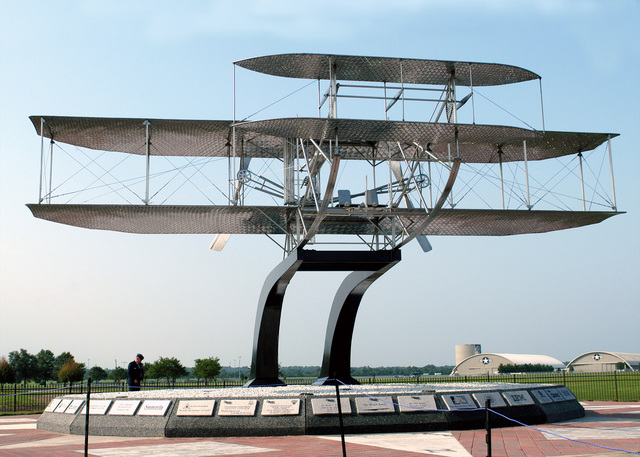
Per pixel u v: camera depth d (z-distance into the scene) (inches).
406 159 767.7
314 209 789.2
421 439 482.3
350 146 864.9
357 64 744.3
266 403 530.3
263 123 679.7
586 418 643.5
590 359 3494.1
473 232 944.9
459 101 785.6
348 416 526.6
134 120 782.5
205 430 519.5
